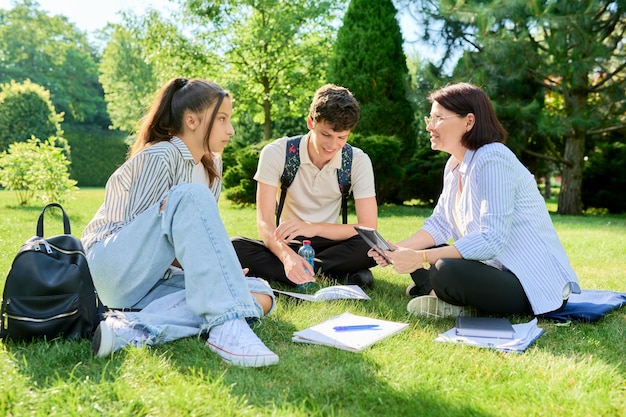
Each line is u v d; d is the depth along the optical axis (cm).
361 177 336
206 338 207
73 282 200
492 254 248
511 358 202
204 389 164
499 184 249
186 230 201
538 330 233
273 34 1559
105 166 2905
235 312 194
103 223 231
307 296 285
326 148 307
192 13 1609
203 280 197
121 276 214
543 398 165
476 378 183
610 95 1062
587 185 1296
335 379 176
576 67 963
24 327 196
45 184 991
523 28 1013
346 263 331
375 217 341
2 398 150
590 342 223
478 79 1048
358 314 263
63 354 186
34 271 197
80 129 3259
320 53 1616
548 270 254
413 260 252
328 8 1572
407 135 1198
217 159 265
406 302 295
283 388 170
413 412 156
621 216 1178
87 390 157
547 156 1194
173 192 208
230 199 1166
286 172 329
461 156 271
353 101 297
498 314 266
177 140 235
